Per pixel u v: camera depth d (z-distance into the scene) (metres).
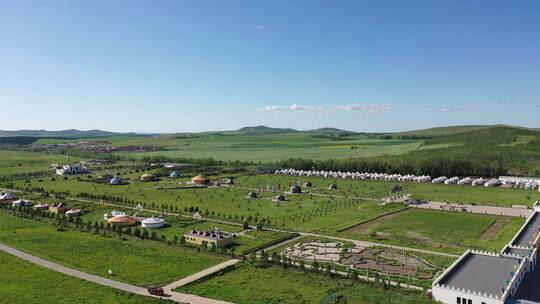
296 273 133.25
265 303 110.81
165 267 139.88
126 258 149.25
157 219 198.88
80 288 123.06
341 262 145.62
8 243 167.88
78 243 167.50
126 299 114.88
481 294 102.06
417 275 131.38
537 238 152.62
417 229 191.88
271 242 169.50
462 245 164.88
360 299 112.38
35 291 121.56
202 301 112.56
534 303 101.69
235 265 140.88
